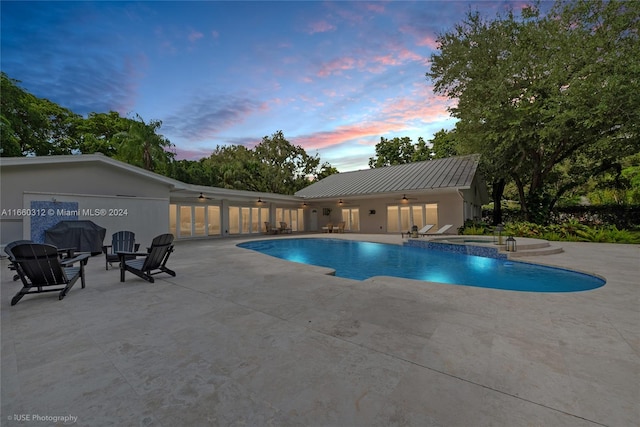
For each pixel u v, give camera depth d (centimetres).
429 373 215
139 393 194
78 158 1012
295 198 2128
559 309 364
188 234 1638
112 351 258
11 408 178
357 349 256
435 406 176
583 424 159
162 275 606
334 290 468
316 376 212
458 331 295
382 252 1177
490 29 1441
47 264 422
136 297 439
